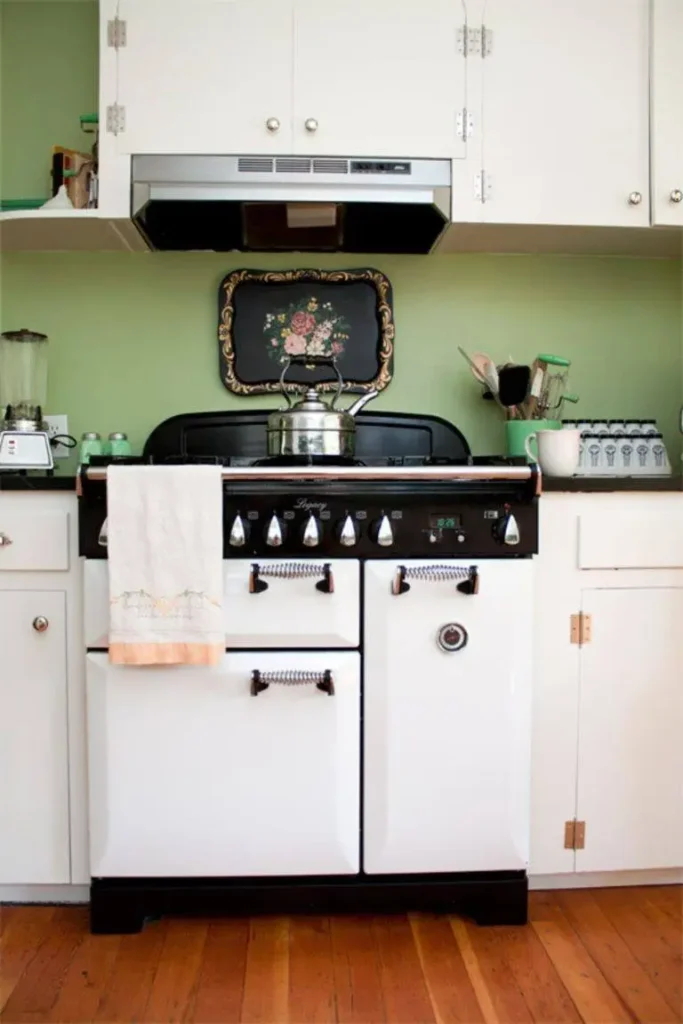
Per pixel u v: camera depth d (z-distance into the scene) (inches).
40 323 79.7
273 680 53.6
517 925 57.3
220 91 65.9
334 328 80.0
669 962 52.9
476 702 55.8
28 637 57.6
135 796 55.1
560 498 58.8
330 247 78.1
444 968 52.2
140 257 79.9
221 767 55.1
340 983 50.6
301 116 66.1
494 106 67.4
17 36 79.0
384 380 80.0
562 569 59.1
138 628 53.1
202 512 52.9
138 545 53.0
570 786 60.1
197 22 65.8
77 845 58.2
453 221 67.6
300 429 61.7
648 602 59.9
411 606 55.2
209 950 54.3
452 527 55.9
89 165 71.7
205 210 68.9
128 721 54.8
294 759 55.2
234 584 54.6
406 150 66.8
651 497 59.5
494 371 75.9
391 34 66.6
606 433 75.4
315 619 54.9
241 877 56.4
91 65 79.0
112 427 80.2
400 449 77.8
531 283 81.7
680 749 60.7
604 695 59.9
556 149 67.9
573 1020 47.3
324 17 66.2
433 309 81.4
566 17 67.6
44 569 57.2
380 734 55.5
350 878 56.9
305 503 55.1
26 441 65.6
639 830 60.7
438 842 56.2
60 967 52.3
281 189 65.9
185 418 77.0
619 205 68.5
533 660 59.2
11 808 58.1
